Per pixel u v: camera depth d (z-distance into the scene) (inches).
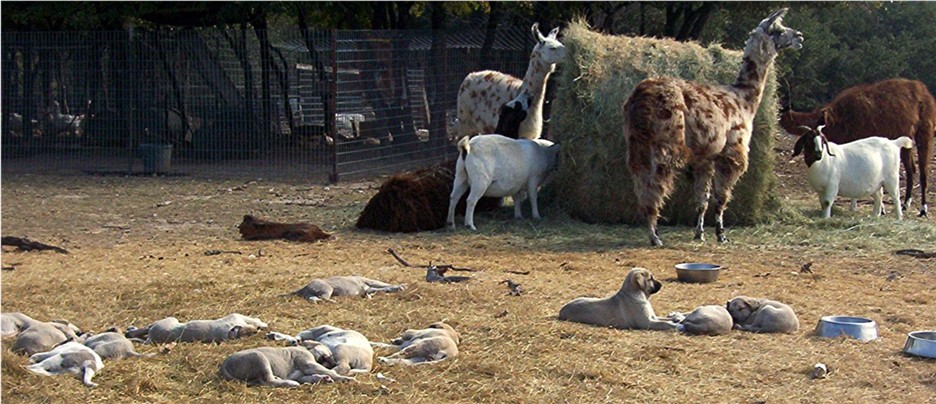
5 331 273.1
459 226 501.0
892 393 234.4
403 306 315.6
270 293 336.5
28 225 513.7
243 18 826.2
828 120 589.9
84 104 824.9
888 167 531.5
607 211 511.5
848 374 248.1
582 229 498.6
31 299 326.6
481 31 947.3
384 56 793.6
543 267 399.9
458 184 494.0
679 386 237.3
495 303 321.1
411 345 251.6
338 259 414.3
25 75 821.9
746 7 880.9
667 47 524.7
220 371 236.2
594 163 509.4
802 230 490.6
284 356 236.7
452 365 246.7
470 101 620.7
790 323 289.9
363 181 711.1
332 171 718.5
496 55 866.1
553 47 544.4
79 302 323.3
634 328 290.2
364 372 240.5
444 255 426.9
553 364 250.2
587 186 511.2
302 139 869.8
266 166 788.0
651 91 447.8
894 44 1364.4
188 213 556.7
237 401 221.5
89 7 818.8
